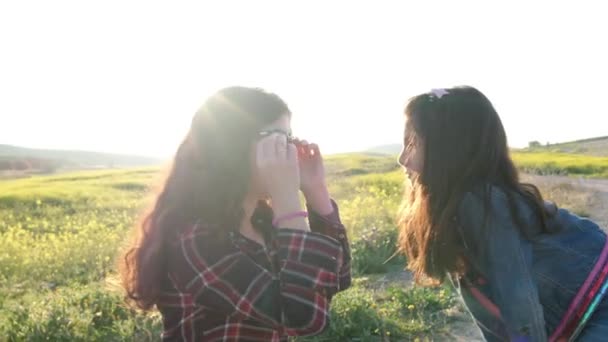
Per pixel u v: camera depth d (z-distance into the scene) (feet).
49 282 29.89
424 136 8.02
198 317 6.13
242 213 6.39
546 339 7.48
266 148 6.19
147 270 6.28
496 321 8.38
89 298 20.76
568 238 7.97
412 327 18.97
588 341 7.89
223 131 6.32
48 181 118.11
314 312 5.82
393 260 28.68
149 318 18.67
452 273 8.34
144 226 6.50
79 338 17.93
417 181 8.24
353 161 134.00
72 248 34.09
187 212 6.36
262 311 5.87
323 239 6.03
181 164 6.54
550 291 7.95
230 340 6.05
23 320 19.12
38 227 52.06
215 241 6.12
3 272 31.53
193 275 6.04
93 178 126.31
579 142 261.65
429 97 8.08
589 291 7.83
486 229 7.59
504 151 8.03
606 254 7.94
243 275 5.96
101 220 54.19
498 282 7.60
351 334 18.37
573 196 52.42
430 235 8.00
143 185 96.48
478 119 7.92
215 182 6.25
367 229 32.04
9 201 69.56
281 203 6.13
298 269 5.86
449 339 18.30
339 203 47.03
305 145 7.54
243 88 6.57
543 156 136.98
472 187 7.74
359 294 20.84
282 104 6.55
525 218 7.66
